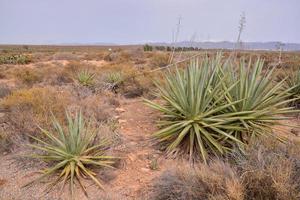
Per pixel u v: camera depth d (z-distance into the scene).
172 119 5.04
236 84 4.71
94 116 5.95
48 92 7.07
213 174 2.98
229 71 5.23
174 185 3.00
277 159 2.99
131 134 5.32
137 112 6.90
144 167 4.04
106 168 3.94
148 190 3.40
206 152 4.05
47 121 5.14
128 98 8.80
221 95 4.55
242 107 4.59
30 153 4.29
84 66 14.91
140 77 9.72
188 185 2.93
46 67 16.84
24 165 4.11
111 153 4.27
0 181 3.65
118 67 13.80
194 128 4.29
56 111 5.64
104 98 7.73
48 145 4.18
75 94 7.81
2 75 14.43
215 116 4.37
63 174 3.77
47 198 3.31
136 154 4.44
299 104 6.86
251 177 2.73
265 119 4.58
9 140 4.68
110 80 9.80
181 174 3.17
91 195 3.38
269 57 15.15
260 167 2.85
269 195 2.59
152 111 6.84
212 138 4.17
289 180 2.62
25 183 3.63
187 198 2.86
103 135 4.73
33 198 3.30
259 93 4.65
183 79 5.07
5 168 4.03
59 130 4.24
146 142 4.91
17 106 5.76
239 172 3.05
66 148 3.99
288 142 3.82
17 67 18.52
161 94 5.55
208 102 4.39
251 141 3.75
